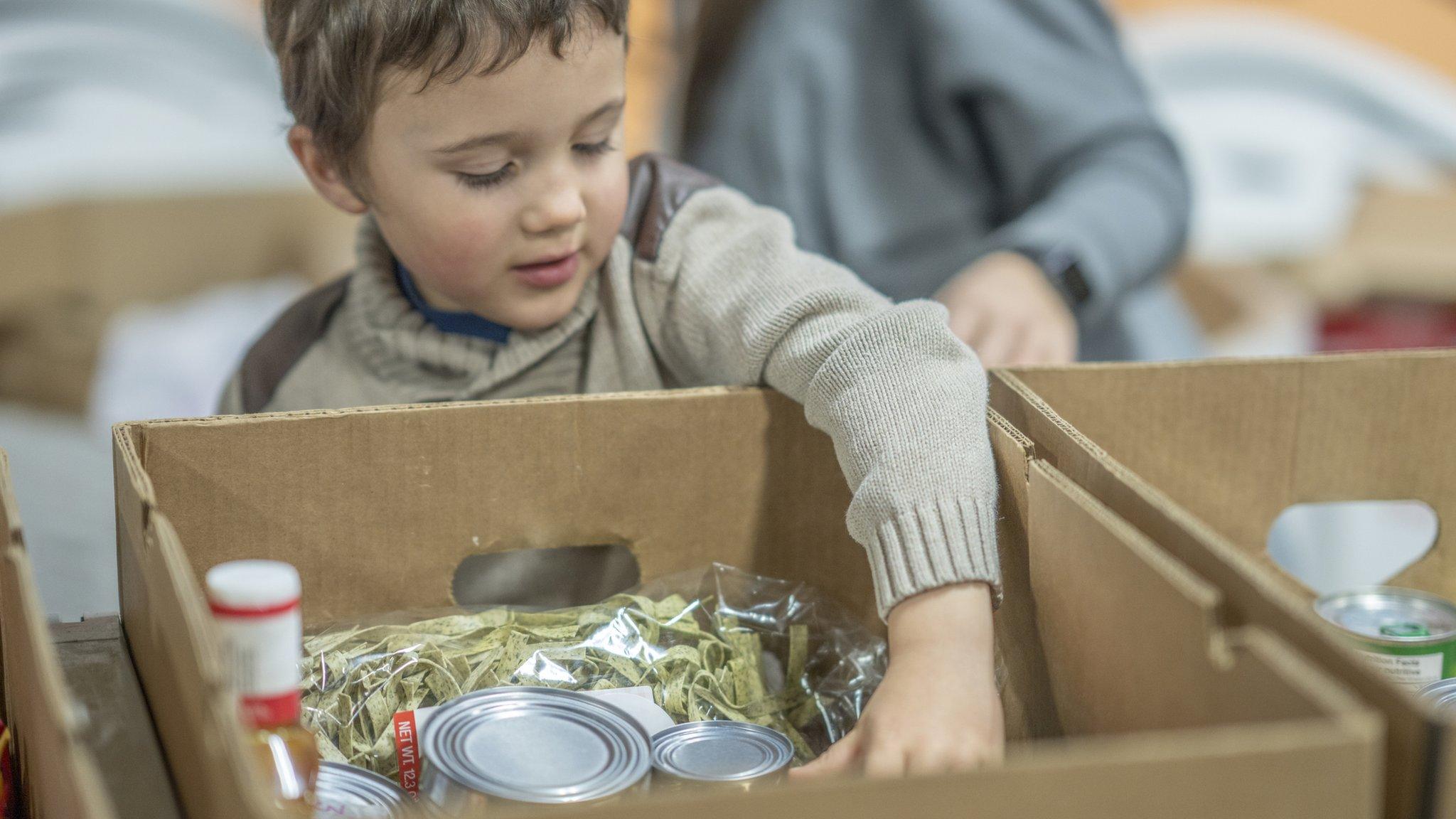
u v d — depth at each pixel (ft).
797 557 3.19
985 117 5.96
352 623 2.93
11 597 2.30
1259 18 7.99
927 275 5.88
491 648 2.86
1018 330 4.62
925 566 2.53
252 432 2.78
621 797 2.23
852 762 2.37
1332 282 8.36
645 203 3.59
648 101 7.03
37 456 6.98
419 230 3.21
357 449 2.86
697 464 3.08
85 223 7.50
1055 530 2.41
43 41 7.20
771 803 1.64
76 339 7.69
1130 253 5.52
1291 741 1.67
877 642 3.08
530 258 3.21
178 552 2.12
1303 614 1.90
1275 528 6.64
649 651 2.93
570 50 2.95
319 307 3.80
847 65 6.02
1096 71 6.05
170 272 7.80
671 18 6.91
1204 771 1.68
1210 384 3.25
